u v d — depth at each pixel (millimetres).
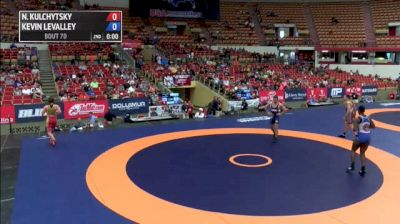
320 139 14625
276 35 43156
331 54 40281
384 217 7582
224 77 28109
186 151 12727
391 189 9156
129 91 21719
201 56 34562
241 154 12367
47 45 30109
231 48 38438
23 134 15656
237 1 45625
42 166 10953
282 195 8758
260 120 18797
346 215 7668
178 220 7414
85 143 13828
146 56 34000
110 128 16781
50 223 7246
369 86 27969
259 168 10836
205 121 18594
